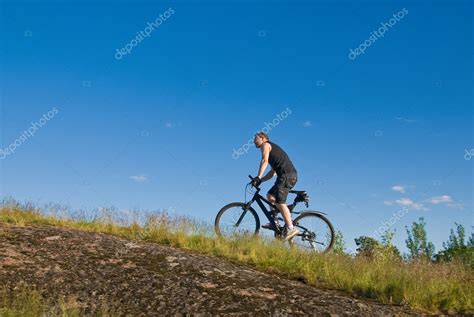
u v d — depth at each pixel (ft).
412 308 24.40
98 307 20.07
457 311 24.62
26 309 18.81
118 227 36.32
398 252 38.34
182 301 21.22
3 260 23.40
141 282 22.72
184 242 32.81
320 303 22.70
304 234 34.86
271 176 35.29
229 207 35.73
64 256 24.85
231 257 30.78
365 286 26.84
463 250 39.40
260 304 21.71
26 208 37.14
